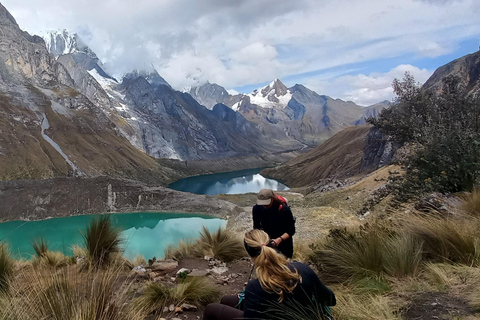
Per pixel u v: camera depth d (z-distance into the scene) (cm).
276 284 218
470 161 753
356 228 687
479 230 419
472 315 257
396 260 380
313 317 226
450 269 351
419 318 268
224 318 263
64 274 391
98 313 283
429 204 645
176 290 449
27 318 270
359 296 342
